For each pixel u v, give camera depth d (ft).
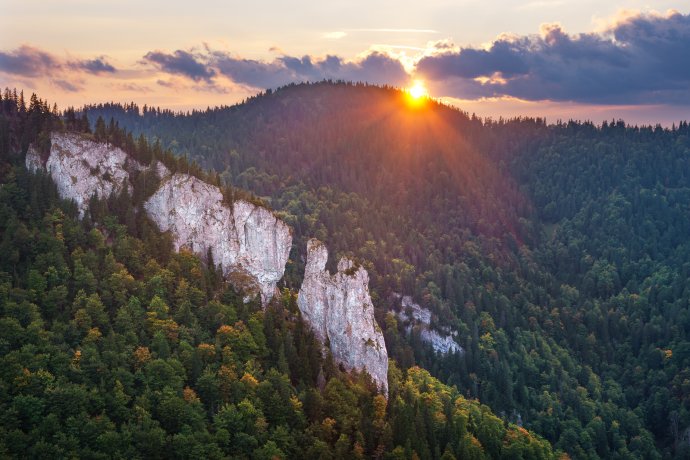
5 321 602.03
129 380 593.83
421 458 638.12
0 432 530.68
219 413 595.47
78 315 632.38
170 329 649.20
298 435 607.37
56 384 569.64
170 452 563.48
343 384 654.12
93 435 549.13
